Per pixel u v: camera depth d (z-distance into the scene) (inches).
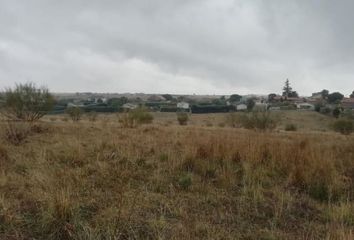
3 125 500.1
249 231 173.8
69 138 430.3
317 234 174.2
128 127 784.3
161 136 517.0
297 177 262.5
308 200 227.9
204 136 475.2
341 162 333.7
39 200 184.9
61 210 165.9
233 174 268.7
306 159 305.9
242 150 324.8
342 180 274.7
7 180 221.8
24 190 205.3
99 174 249.3
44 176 227.8
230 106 3641.7
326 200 232.7
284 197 224.4
